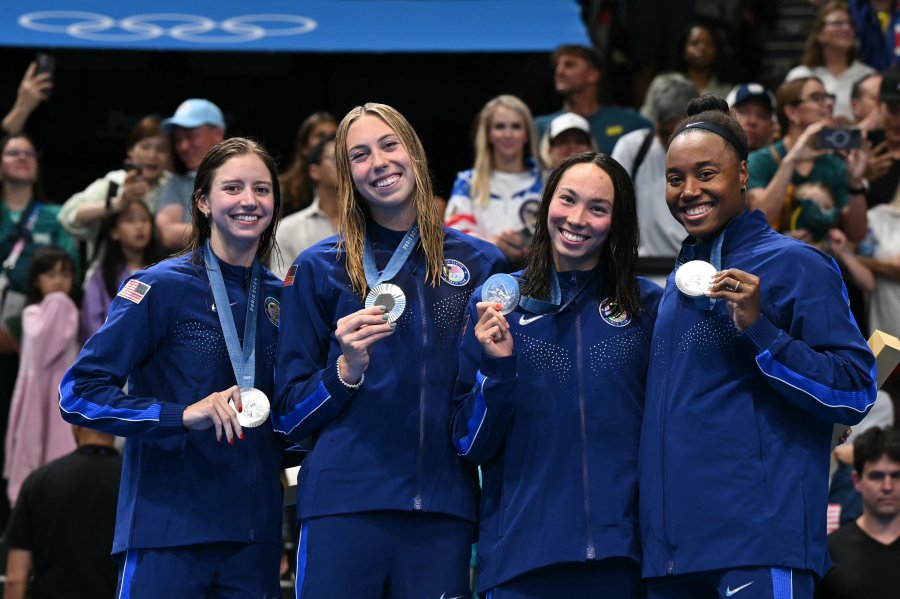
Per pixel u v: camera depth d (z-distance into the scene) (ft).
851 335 47.70
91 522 70.79
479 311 49.26
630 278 52.06
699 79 116.37
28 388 86.48
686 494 47.62
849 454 77.87
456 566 51.52
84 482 71.10
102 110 136.87
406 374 51.67
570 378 50.90
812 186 87.45
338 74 136.36
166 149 93.15
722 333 48.44
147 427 50.39
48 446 86.53
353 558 50.67
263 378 53.72
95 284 87.86
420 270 53.16
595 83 100.78
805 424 48.14
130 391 53.72
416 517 51.29
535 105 134.10
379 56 136.67
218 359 53.06
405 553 51.16
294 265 53.52
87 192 95.30
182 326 52.85
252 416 50.85
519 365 51.24
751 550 46.52
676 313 49.55
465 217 85.92
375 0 125.70
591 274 52.13
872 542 65.67
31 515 71.15
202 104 90.58
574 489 50.08
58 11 120.67
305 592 50.96
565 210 51.06
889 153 97.30
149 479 52.06
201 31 116.16
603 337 51.31
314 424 51.62
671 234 86.28
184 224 88.22
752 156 91.15
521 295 52.11
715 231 50.14
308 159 89.86
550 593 50.24
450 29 116.78
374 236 53.67
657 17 126.31
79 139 137.28
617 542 49.60
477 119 90.12
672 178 50.14
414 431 51.34
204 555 51.98
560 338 51.29
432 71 135.95
